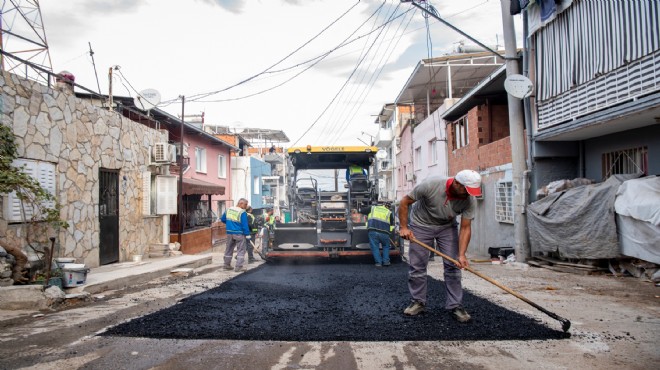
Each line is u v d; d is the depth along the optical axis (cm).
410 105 2575
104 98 1108
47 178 783
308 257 1198
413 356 374
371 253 1094
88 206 913
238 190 2986
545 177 1072
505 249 1159
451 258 496
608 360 362
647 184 761
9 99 692
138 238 1166
